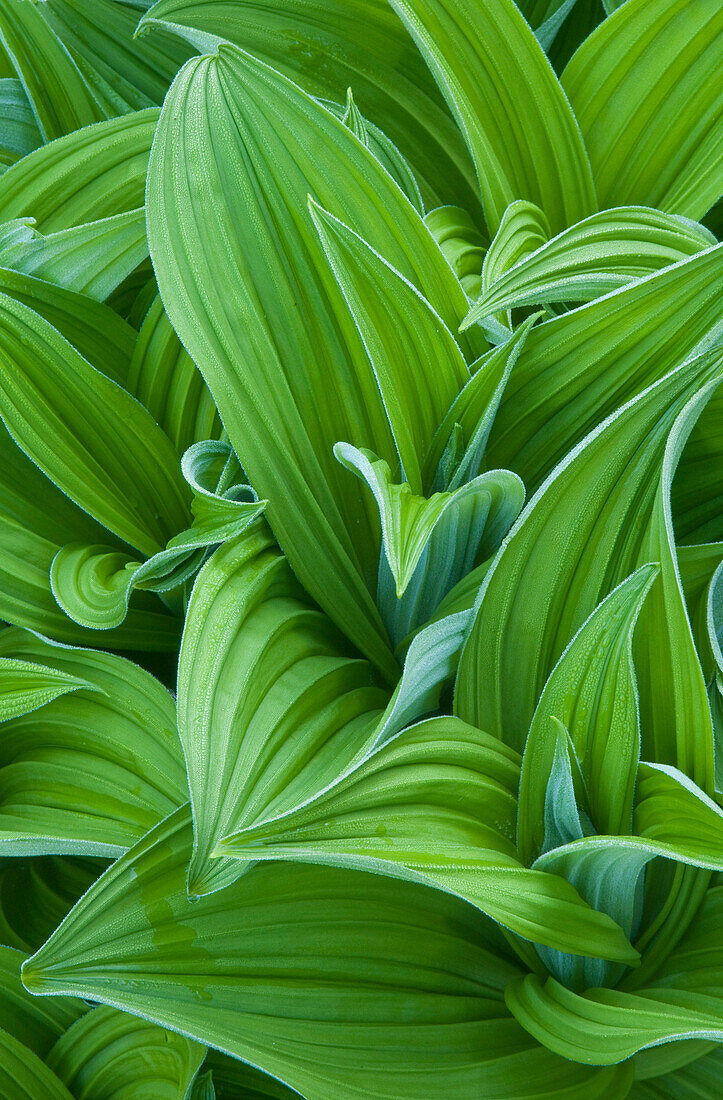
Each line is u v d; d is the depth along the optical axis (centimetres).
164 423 129
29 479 127
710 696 122
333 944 115
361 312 118
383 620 125
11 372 123
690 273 118
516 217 130
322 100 135
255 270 121
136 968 112
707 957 116
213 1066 121
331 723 116
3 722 122
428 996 115
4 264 128
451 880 110
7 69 140
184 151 122
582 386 121
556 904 112
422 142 138
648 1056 116
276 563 119
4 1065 119
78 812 119
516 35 130
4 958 121
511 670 118
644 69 133
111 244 128
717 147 133
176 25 134
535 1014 114
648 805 113
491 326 125
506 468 124
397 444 119
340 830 110
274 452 120
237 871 110
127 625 125
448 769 114
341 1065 113
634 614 110
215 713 113
